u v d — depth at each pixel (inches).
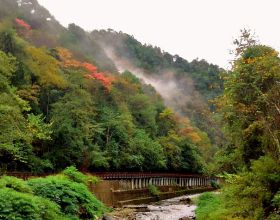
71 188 921.5
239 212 731.4
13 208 621.6
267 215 665.6
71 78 2228.1
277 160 698.8
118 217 1237.1
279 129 725.3
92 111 2192.4
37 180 873.5
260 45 909.8
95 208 975.0
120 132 2361.0
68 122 1753.2
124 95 3085.6
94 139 2183.8
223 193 992.2
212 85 1003.3
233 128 914.7
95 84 2628.0
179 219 1251.8
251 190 689.6
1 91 1162.6
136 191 2191.2
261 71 777.6
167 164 3058.6
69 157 1795.0
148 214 1430.9
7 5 3486.7
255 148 876.6
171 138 3223.4
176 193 2881.4
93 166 2068.2
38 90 1871.3
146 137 2687.0
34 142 1658.5
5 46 1854.1
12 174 1314.0
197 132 3897.6
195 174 3464.6
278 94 736.3
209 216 881.5
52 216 722.2
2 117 1023.0
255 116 804.6
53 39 3535.9
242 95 835.4
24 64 1872.5
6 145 1055.0
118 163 2265.0
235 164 1048.8
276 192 671.1
